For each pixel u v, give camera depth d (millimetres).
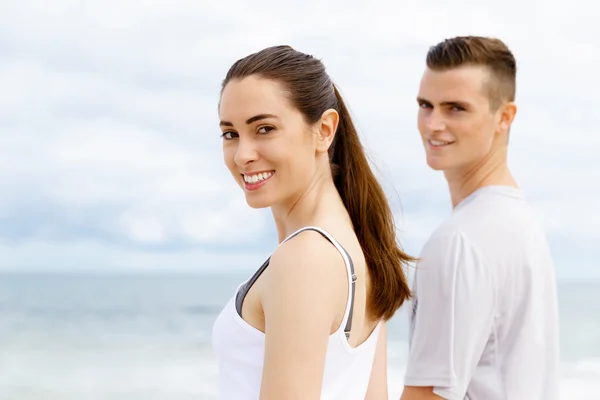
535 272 2785
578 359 20078
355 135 2188
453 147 2896
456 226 2820
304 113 1992
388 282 2152
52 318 29094
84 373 18406
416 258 2291
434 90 2906
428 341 2779
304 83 1994
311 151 2016
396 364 18391
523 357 2744
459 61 2854
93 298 39188
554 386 2834
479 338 2736
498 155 2934
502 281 2752
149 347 22484
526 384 2744
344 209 2123
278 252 1877
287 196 2008
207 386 17062
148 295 43688
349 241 2000
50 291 45531
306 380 1781
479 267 2742
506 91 2898
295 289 1811
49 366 19250
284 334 1792
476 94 2846
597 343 23234
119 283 62594
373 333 2162
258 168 1968
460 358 2719
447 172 3021
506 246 2766
